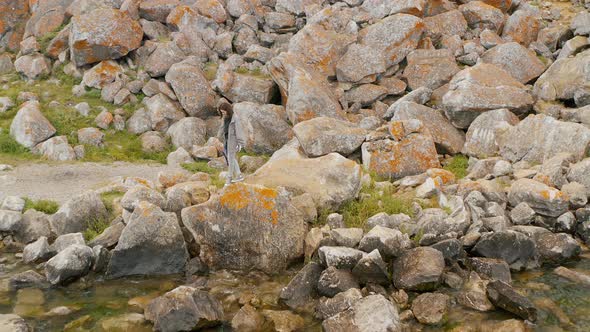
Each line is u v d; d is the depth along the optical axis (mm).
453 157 15836
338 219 11305
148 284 10000
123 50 21172
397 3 21125
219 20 23031
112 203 12281
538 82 17875
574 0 24641
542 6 24734
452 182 13484
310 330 8344
